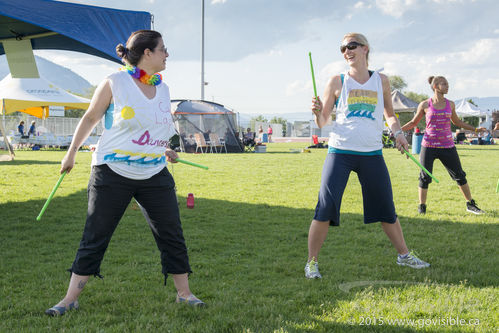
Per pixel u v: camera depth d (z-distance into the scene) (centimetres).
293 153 2152
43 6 565
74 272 292
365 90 375
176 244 305
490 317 280
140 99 283
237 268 395
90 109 281
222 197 793
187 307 300
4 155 1351
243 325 270
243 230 550
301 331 261
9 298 315
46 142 2422
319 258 428
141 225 562
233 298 319
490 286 336
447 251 445
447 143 629
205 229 552
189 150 2152
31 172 1143
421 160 644
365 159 380
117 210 290
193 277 371
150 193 297
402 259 399
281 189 900
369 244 481
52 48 757
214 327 269
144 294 326
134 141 284
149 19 629
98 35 591
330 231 539
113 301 316
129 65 290
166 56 293
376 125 380
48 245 470
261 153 2156
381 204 386
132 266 397
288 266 401
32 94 2225
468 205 655
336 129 383
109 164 284
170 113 302
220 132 2212
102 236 290
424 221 592
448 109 621
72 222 582
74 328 262
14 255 430
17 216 611
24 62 730
